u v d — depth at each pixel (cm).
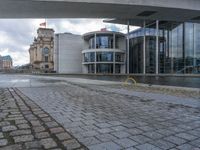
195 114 642
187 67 4062
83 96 1028
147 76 3450
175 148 374
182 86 1691
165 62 4453
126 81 2289
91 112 653
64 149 361
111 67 5847
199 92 1243
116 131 463
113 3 1541
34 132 448
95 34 5906
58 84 1780
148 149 367
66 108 711
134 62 5406
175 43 4284
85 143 389
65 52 6862
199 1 1741
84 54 6309
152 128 491
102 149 363
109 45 5884
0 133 440
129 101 884
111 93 1163
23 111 654
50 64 9856
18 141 395
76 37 7006
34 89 1330
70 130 464
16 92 1154
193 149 371
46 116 591
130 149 365
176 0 1669
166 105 793
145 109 712
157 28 4447
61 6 1585
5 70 8050
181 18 2005
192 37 3994
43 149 360
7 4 1523
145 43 4900
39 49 9794
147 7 1638
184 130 479
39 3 1508
